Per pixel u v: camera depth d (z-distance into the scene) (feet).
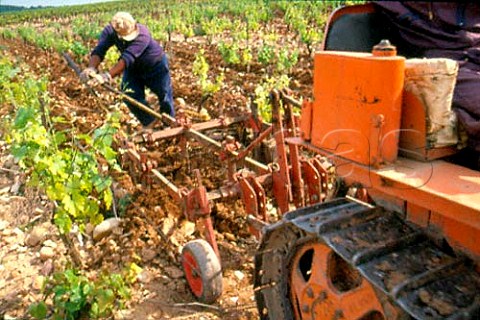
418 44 10.34
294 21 71.87
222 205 17.83
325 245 9.42
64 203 14.20
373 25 11.38
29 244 17.06
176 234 16.69
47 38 73.92
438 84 7.65
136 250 16.14
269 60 43.19
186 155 20.35
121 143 19.01
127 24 23.88
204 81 33.22
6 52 66.44
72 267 14.20
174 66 46.55
